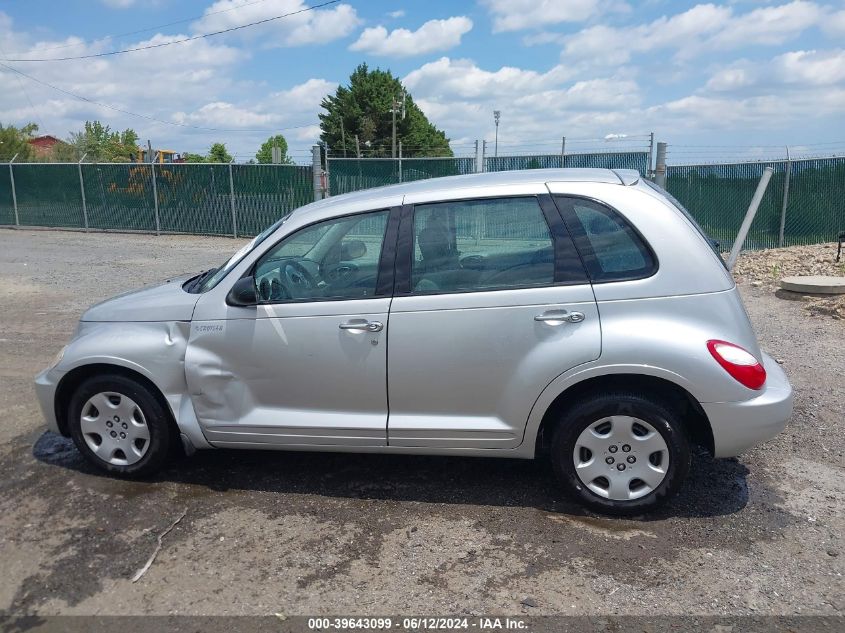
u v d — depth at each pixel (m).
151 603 3.12
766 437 3.62
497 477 4.33
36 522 3.82
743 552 3.46
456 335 3.72
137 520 3.84
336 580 3.28
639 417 3.65
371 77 74.81
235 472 4.44
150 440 4.21
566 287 3.65
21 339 7.89
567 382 3.62
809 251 12.72
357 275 3.92
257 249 4.07
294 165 18.28
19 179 22.06
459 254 3.82
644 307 3.59
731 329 3.59
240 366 4.00
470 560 3.43
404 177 16.72
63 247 17.69
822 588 3.16
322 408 3.97
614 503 3.76
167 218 20.47
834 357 6.58
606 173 4.04
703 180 14.88
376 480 4.32
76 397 4.25
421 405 3.84
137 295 4.50
